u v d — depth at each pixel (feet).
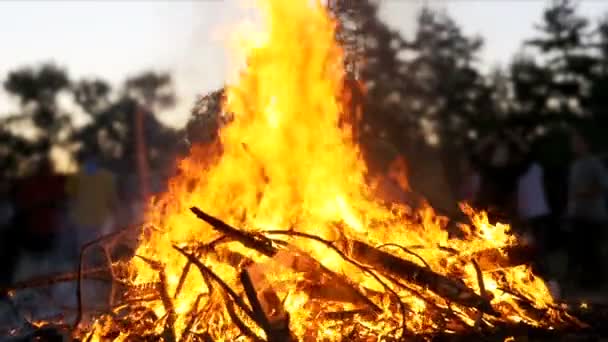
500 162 26.99
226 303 11.80
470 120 79.77
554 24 95.81
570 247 27.22
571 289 24.63
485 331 11.84
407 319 12.19
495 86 87.04
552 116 92.48
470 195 26.99
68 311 15.78
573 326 12.67
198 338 11.71
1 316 15.96
